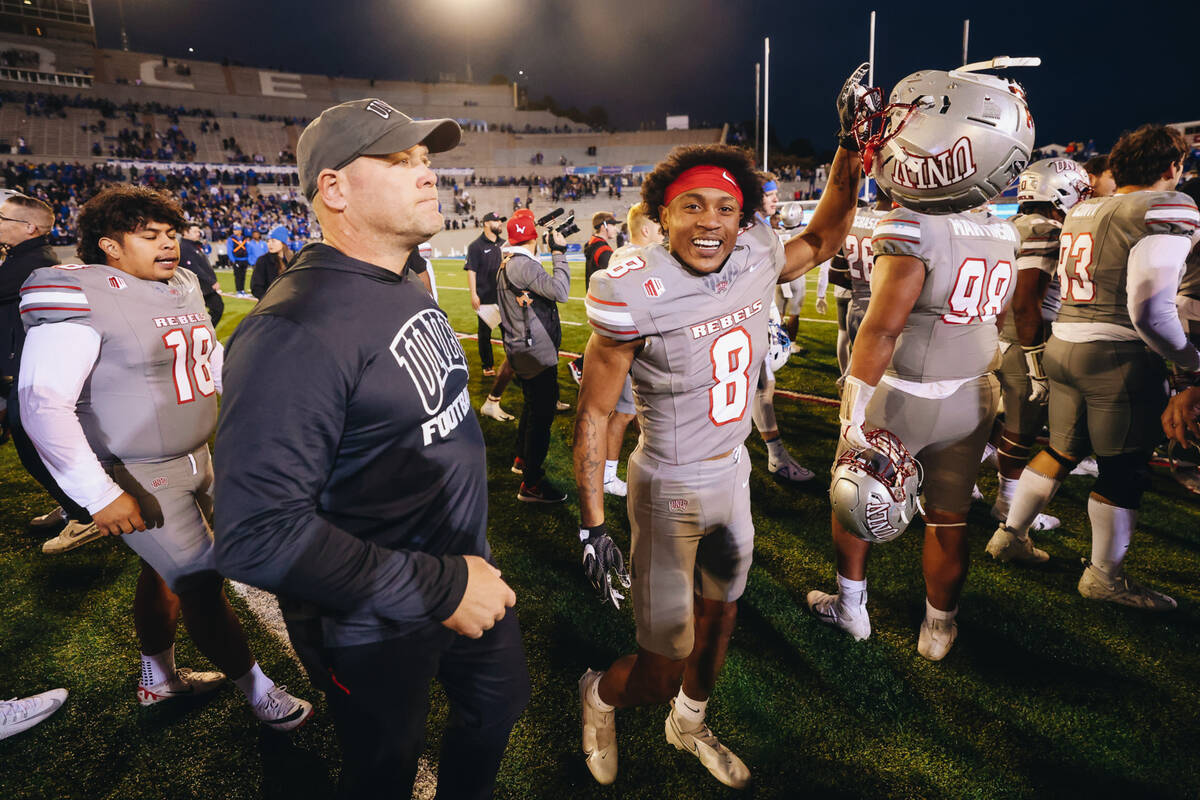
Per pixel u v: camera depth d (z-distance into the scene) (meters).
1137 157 2.34
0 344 2.97
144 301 1.80
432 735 2.06
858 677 2.27
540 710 2.16
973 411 2.13
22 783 1.91
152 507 1.83
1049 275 2.86
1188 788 1.80
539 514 3.59
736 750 1.98
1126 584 2.57
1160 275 2.13
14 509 3.76
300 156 1.19
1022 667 2.28
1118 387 2.39
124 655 2.48
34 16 41.00
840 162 1.89
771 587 2.80
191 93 42.19
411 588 1.09
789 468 3.86
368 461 1.15
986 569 2.89
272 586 1.00
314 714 2.17
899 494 1.79
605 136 47.59
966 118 1.54
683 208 1.47
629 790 1.86
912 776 1.88
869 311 1.99
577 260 19.95
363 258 1.20
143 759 2.00
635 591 1.74
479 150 45.88
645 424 1.68
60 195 27.86
